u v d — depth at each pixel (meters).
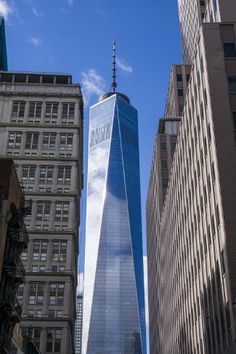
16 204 51.66
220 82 64.75
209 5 84.06
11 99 107.94
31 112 106.62
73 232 95.25
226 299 54.59
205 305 66.75
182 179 86.38
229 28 69.38
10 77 113.94
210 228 63.81
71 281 92.19
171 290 103.19
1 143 102.44
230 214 56.16
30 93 108.56
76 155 102.62
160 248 129.38
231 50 67.56
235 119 62.19
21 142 103.06
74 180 100.19
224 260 55.53
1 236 46.72
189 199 79.50
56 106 107.88
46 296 89.06
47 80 113.81
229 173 58.59
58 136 104.38
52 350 84.75
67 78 114.25
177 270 93.06
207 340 65.25
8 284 50.19
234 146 60.28
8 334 49.38
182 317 87.00
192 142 77.12
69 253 93.25
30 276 90.44
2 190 48.75
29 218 95.31
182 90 140.62
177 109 140.12
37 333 85.81
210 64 66.38
